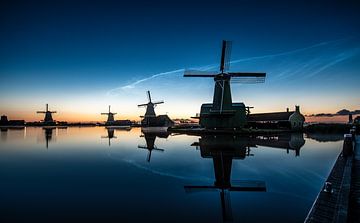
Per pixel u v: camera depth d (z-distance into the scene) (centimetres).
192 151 1978
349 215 587
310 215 548
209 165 1387
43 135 4194
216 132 3681
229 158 1614
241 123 3816
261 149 2039
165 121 8194
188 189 916
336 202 613
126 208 723
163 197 825
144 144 2597
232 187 941
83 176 1126
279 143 2506
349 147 1234
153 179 1071
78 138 3494
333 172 938
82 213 682
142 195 848
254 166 1343
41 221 628
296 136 3409
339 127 4188
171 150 2055
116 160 1585
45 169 1294
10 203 761
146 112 8056
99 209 713
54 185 975
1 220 632
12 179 1065
